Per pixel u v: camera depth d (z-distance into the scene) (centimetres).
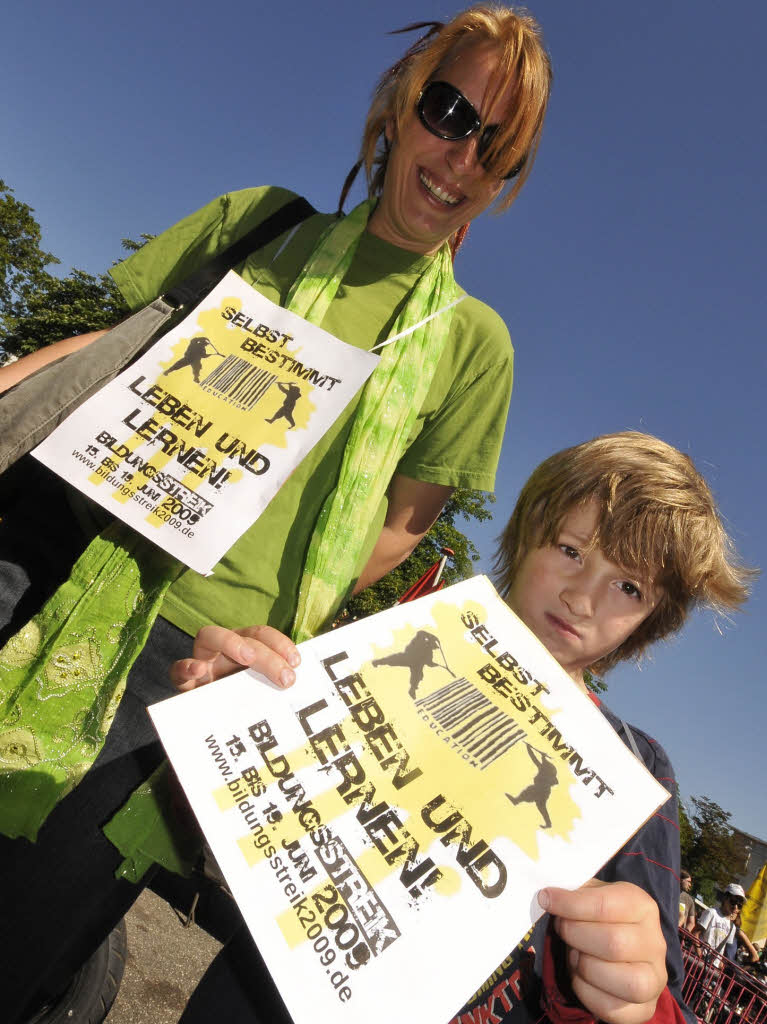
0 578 125
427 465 164
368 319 155
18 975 112
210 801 84
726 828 3328
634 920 85
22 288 3538
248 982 107
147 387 124
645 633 135
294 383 126
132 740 123
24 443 115
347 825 87
